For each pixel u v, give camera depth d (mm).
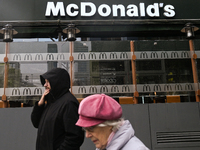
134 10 6625
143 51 4438
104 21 6438
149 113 4098
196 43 4484
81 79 4270
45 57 4273
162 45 4473
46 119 2143
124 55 4406
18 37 6477
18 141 3908
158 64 4406
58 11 6480
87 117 1081
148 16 6672
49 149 2062
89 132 1107
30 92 4145
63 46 4332
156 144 4004
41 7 6477
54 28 6473
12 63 4211
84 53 4352
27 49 4270
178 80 4375
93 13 6535
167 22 6586
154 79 4352
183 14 6789
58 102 2186
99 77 4301
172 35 6844
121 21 6469
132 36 6785
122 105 4117
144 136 4020
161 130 4051
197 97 4316
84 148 3912
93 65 4328
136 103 4254
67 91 2309
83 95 4238
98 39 6684
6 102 4105
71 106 2113
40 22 6266
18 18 6398
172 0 6785
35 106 2420
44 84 2541
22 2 6465
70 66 4289
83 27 6590
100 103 1070
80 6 6574
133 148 1013
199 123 4090
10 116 3969
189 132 4059
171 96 4277
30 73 4207
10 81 4156
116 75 4328
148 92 4309
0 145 3891
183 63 4441
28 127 3945
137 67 4383
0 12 6387
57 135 2094
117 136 1073
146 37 6824
